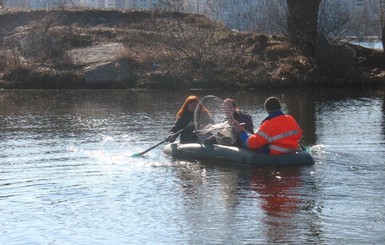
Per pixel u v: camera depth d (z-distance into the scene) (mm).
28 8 51781
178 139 22641
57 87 40281
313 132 24016
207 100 21391
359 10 55812
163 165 18656
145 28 47906
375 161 18719
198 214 14000
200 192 15695
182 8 49500
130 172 17797
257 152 18438
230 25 49938
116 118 27625
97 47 44094
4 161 19156
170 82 40250
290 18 45281
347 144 21453
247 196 15281
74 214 14117
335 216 13766
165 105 32062
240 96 36406
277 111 18469
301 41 44688
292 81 41688
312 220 13539
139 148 21078
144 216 13930
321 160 18875
